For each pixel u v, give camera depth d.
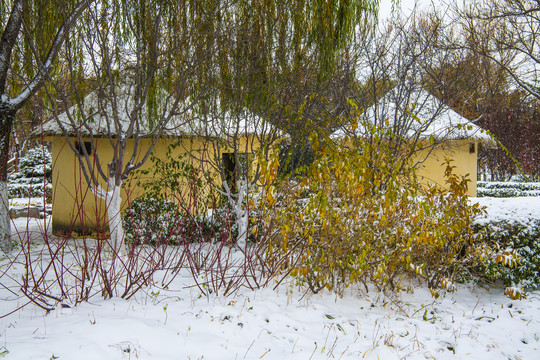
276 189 5.85
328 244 5.54
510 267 6.31
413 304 5.80
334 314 5.11
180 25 7.79
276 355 3.94
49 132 9.97
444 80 9.03
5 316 4.29
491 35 11.86
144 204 8.87
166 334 3.99
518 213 6.89
